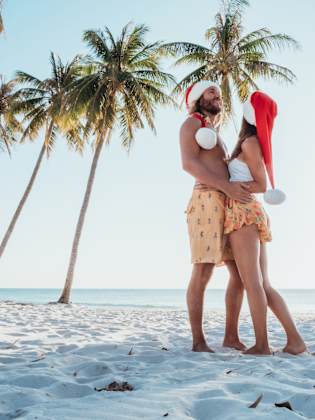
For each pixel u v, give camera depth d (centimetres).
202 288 330
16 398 180
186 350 328
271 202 307
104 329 525
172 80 1552
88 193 1497
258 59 1580
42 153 1733
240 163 325
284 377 218
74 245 1473
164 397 177
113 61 1542
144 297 7050
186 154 329
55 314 838
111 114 1493
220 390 188
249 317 949
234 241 318
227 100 1516
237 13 1560
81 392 198
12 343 360
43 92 1798
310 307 3194
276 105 334
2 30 955
